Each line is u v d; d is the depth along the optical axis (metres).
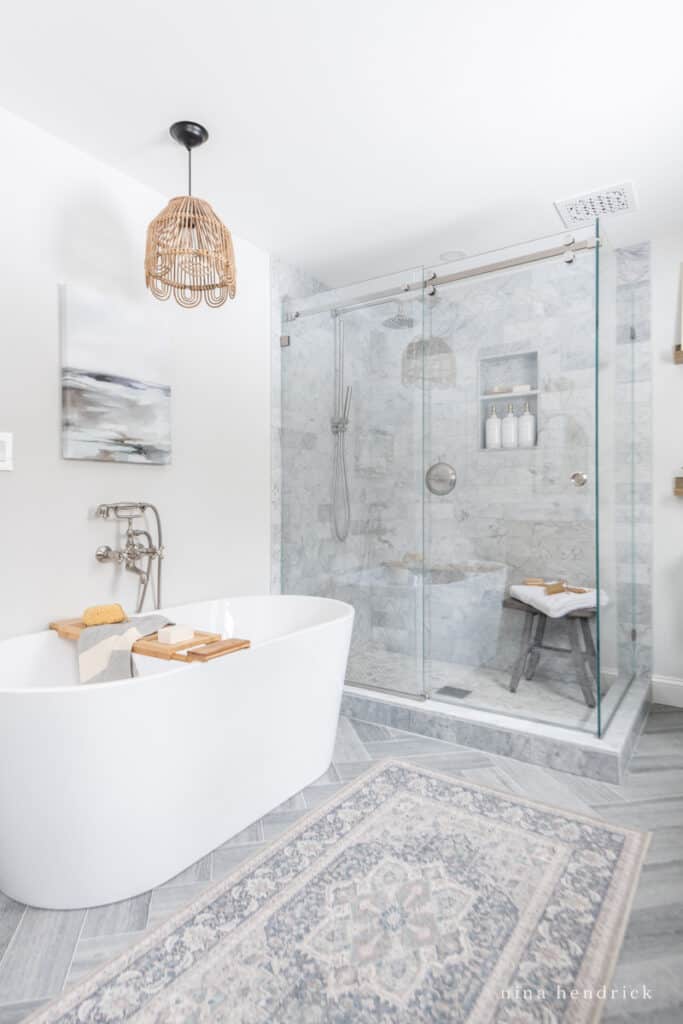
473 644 2.99
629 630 3.26
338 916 1.60
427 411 3.07
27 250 2.25
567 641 2.80
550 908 1.62
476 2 1.71
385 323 3.18
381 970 1.41
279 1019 1.28
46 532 2.32
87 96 2.10
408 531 3.11
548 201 2.87
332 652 2.40
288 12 1.75
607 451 2.73
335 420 3.35
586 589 2.73
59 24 1.78
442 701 2.96
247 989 1.36
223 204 2.89
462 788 2.32
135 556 2.57
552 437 2.78
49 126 2.28
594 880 1.74
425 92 2.09
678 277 3.23
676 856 1.86
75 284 2.42
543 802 2.21
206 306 3.04
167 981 1.39
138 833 1.70
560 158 2.51
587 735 2.51
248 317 3.30
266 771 2.12
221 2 1.71
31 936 1.55
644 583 3.35
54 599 2.35
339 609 2.77
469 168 2.58
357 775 2.44
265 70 1.98
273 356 3.48
